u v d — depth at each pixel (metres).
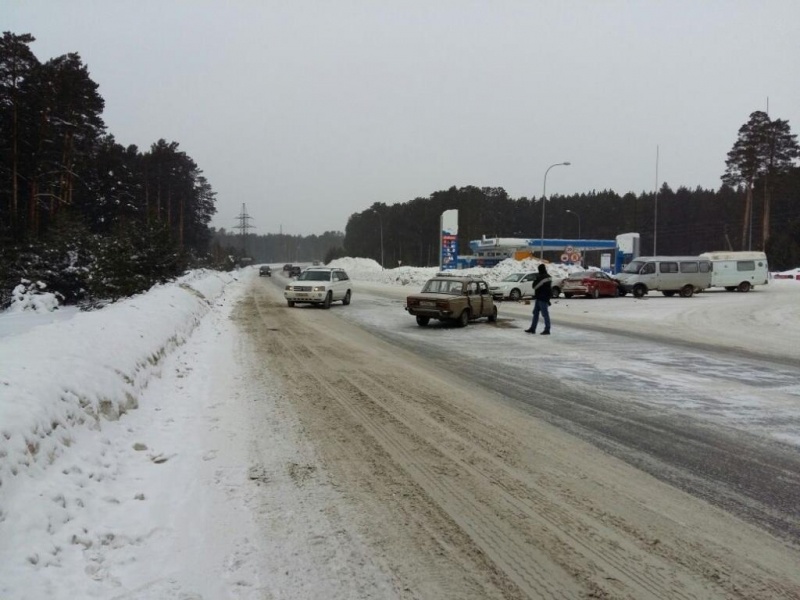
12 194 32.31
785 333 17.06
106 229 46.53
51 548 3.52
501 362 11.45
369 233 130.12
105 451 5.19
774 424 6.99
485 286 19.38
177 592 3.29
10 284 23.09
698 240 100.12
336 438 6.25
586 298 32.66
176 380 8.74
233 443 5.98
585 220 109.00
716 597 3.30
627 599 3.29
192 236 75.81
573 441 6.24
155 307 12.53
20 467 3.93
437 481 5.05
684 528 4.18
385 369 10.48
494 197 115.25
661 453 5.86
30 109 32.81
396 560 3.70
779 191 62.91
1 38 31.48
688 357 12.27
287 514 4.34
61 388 5.22
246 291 39.47
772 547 3.91
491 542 3.95
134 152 61.38
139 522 4.12
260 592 3.32
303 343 13.73
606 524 4.24
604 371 10.53
